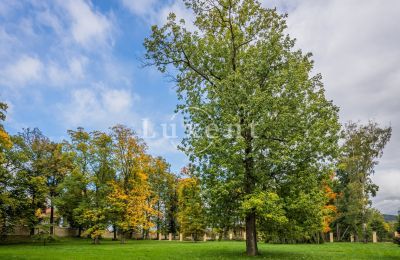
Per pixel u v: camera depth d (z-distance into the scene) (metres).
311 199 23.92
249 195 22.11
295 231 26.47
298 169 23.72
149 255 24.34
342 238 60.84
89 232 46.84
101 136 52.06
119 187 50.38
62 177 52.97
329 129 24.23
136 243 48.59
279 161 22.14
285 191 24.00
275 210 21.42
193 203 28.16
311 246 38.50
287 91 24.59
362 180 55.16
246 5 27.14
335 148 23.95
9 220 45.34
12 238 50.38
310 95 25.58
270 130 23.59
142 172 52.97
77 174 50.12
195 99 26.47
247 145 23.30
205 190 24.09
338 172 58.00
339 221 58.19
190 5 27.66
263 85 26.22
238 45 27.80
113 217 49.03
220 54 27.31
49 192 51.00
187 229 56.91
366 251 28.81
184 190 56.91
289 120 23.55
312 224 25.94
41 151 52.22
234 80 24.70
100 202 48.75
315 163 23.81
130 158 52.91
